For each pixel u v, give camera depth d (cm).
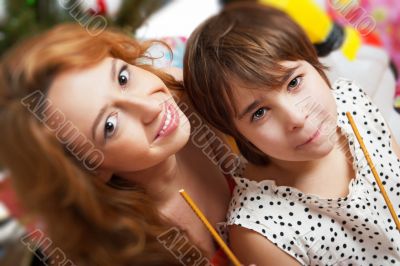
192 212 71
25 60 58
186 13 98
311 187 69
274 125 62
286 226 67
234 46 64
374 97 100
